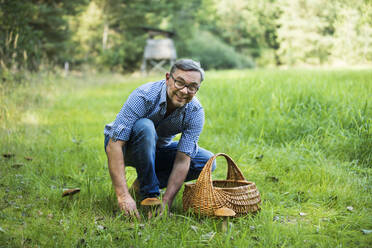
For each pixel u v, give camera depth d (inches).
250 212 103.2
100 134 224.4
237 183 115.2
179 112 105.0
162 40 1114.1
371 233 95.9
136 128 102.2
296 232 93.9
